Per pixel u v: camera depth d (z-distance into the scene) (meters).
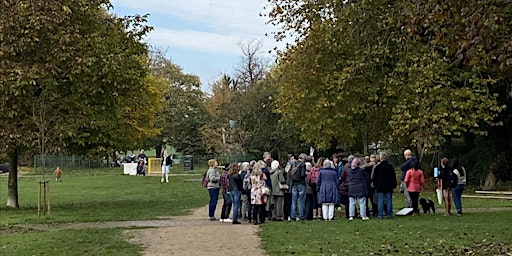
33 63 22.66
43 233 17.17
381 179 20.05
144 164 60.50
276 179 20.39
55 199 31.88
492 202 27.94
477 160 37.78
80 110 24.08
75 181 48.12
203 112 77.00
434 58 21.69
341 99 25.47
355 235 15.60
